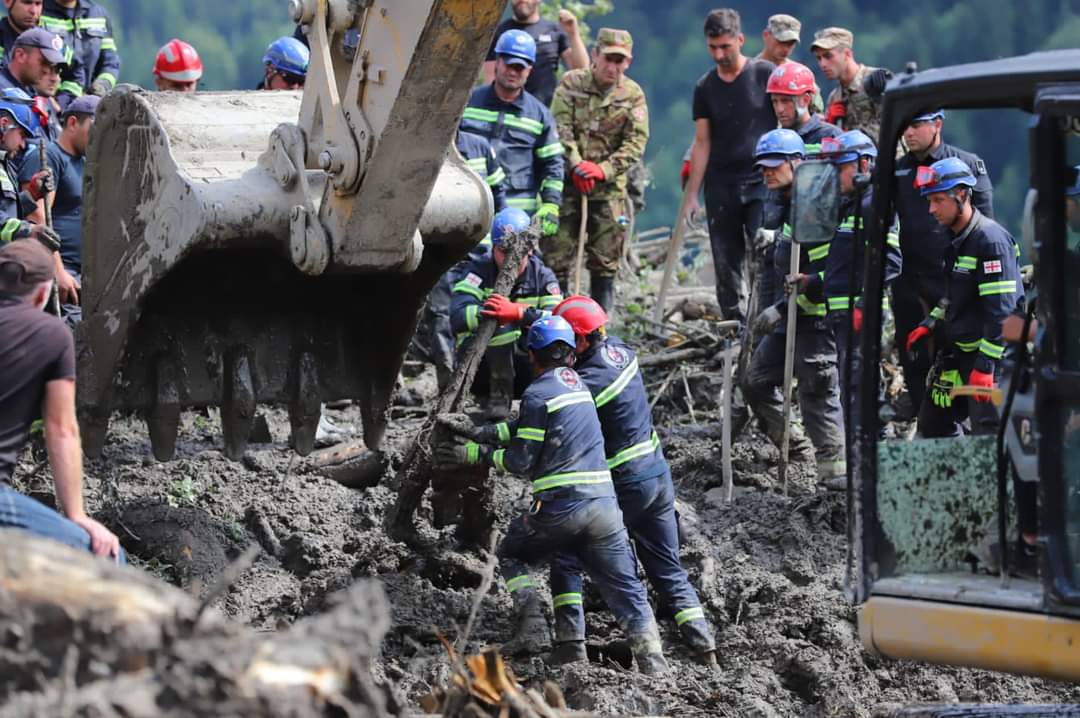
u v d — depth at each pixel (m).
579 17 48.94
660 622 25.30
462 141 32.88
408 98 19.95
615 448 23.94
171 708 11.27
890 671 23.56
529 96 34.47
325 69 21.34
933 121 27.36
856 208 18.78
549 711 15.82
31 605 11.90
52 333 17.39
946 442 18.09
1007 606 16.58
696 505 29.27
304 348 24.97
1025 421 16.98
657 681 22.45
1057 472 16.12
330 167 20.89
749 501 29.00
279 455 29.55
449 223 23.02
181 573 24.75
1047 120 15.86
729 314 36.06
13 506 16.53
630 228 44.72
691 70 121.56
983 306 25.55
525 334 27.62
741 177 35.41
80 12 35.56
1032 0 110.38
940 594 17.05
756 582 26.03
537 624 23.61
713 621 25.34
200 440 30.64
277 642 11.97
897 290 27.97
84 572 12.55
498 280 26.33
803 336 28.69
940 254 27.33
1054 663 16.28
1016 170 90.69
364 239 21.34
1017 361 17.05
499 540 26.84
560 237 36.91
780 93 30.97
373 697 12.05
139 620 11.98
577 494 22.81
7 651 11.75
